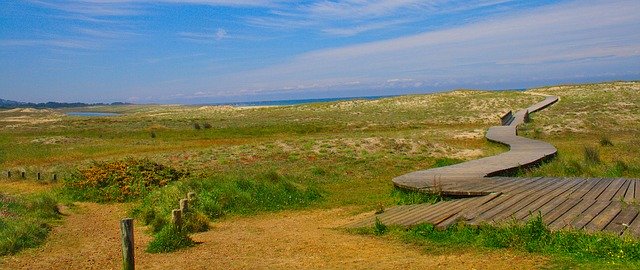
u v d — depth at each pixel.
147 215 15.01
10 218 13.39
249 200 17.00
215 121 69.38
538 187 14.34
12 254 10.56
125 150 39.53
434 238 9.76
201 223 13.54
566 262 7.34
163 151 37.62
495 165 20.80
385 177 23.72
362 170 25.22
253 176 21.88
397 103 78.62
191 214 13.91
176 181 19.89
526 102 71.62
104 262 9.71
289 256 9.39
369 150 30.89
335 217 14.88
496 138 36.09
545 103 66.88
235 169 26.36
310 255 9.34
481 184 15.59
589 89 85.31
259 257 9.46
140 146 41.59
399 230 10.80
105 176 20.91
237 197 17.02
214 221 15.11
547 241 8.43
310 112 77.81
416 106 74.44
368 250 9.41
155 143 43.34
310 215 15.64
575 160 23.72
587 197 12.25
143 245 11.30
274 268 8.46
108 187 20.20
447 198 14.81
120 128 59.62
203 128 56.91
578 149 31.70
